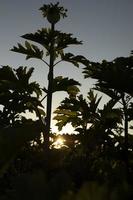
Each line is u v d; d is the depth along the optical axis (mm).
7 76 13078
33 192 1222
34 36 12820
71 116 13602
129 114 10617
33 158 8227
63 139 12391
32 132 1841
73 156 9000
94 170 5762
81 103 12852
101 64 9375
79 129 12828
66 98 13117
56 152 6930
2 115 13172
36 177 1245
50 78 13039
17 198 1232
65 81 12898
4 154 1774
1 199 1339
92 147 11320
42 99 12938
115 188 1065
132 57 9164
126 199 1048
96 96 12961
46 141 11328
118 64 8812
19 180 1254
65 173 1276
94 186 1053
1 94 13141
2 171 1813
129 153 9516
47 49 13188
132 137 10961
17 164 8094
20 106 13047
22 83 13164
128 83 7699
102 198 1038
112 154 9461
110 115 11461
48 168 6180
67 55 12961
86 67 10188
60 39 12984
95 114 12242
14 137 1781
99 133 11430
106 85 7891
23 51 13125
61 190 1218
